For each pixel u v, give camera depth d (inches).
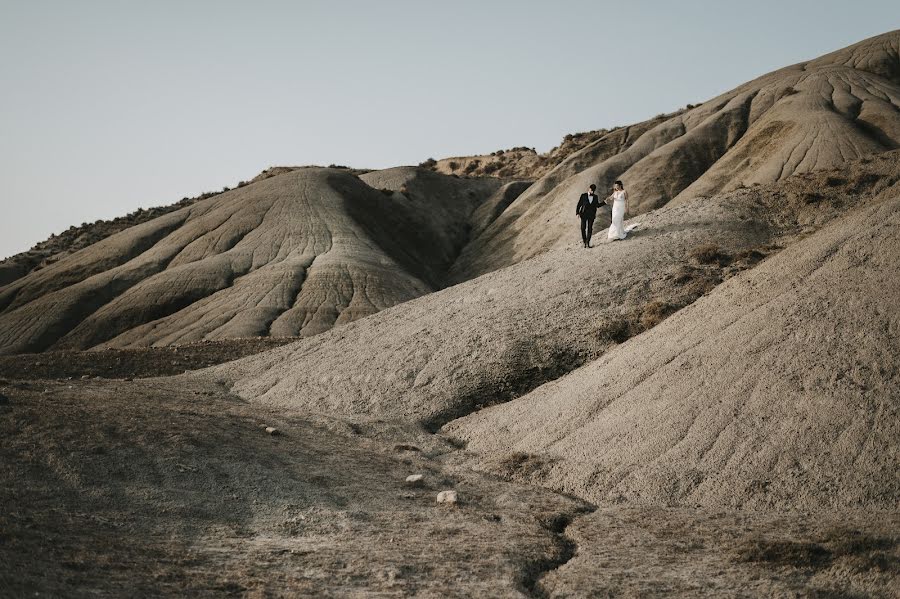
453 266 3786.9
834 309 552.4
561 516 444.8
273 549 364.8
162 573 311.6
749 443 477.7
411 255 3683.6
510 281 995.3
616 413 573.0
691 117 4128.9
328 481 492.4
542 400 665.0
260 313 2365.9
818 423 466.6
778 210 979.9
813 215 940.0
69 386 720.3
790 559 348.5
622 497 475.5
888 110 3233.3
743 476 455.2
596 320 805.9
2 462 421.7
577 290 880.9
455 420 702.5
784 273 643.5
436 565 350.9
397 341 908.0
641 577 340.2
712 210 1015.0
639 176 3494.1
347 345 964.0
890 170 981.8
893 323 512.7
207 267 2800.2
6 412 507.8
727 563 353.4
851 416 460.1
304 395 829.8
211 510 418.3
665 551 374.3
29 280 3166.8
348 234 3193.9
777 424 481.7
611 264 921.5
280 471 495.8
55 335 2546.8
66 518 368.8
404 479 520.7
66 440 470.0
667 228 991.0
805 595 313.3
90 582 286.8
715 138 3629.4
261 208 3422.7
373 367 848.3
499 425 649.0
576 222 3216.0
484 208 4505.4
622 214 1010.1
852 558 340.2
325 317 2337.6
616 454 522.3
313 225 3238.2
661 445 510.0
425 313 989.2
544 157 5738.2
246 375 966.4
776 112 3489.2
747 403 509.7
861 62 4466.0
